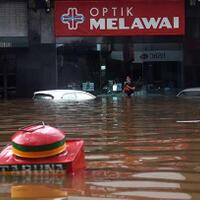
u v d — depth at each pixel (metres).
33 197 5.80
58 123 14.21
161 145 9.73
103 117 15.91
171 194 5.93
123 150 9.18
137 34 34.00
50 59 33.81
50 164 6.87
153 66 34.22
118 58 34.19
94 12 33.88
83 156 7.66
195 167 7.51
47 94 26.78
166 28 34.12
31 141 6.91
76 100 25.67
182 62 34.22
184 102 23.20
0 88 33.78
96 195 5.88
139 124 13.62
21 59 33.88
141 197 5.79
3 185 6.34
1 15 33.81
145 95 33.09
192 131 11.91
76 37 33.91
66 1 33.81
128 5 33.91
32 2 33.50
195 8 34.09
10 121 15.21
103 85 34.19
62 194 5.93
